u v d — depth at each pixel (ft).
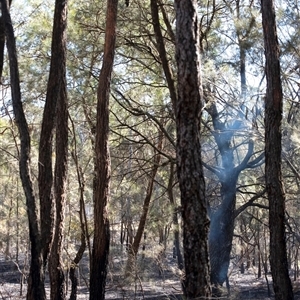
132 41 47.16
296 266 83.30
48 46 40.11
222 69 37.06
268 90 29.04
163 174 55.77
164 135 46.83
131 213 54.19
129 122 51.31
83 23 44.29
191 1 23.34
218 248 44.09
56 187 33.45
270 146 28.81
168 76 40.09
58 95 28.02
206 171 53.16
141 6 44.73
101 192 35.50
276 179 28.68
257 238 87.30
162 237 47.19
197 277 22.17
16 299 69.10
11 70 23.09
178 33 23.26
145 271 39.96
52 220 26.91
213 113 42.65
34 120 45.50
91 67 44.27
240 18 37.29
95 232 35.40
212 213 47.01
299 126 31.63
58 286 33.40
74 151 48.19
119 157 47.03
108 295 53.72
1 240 76.54
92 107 45.14
